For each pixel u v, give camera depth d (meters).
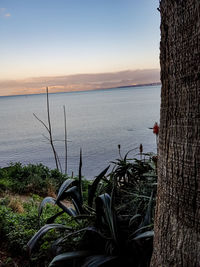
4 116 106.44
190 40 1.13
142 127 41.69
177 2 1.18
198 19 1.09
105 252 2.02
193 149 1.15
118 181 3.15
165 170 1.33
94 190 2.60
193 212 1.17
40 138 37.41
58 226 2.30
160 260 1.38
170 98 1.28
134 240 1.88
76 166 17.20
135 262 1.93
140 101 155.38
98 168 16.02
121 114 74.50
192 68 1.13
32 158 21.70
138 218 2.35
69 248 2.24
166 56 1.30
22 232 2.91
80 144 29.41
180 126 1.21
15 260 2.55
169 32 1.26
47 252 2.50
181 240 1.24
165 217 1.34
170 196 1.30
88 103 178.00
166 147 1.32
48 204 4.72
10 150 27.25
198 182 1.14
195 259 1.18
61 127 52.47
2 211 3.57
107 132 39.31
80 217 2.32
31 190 6.36
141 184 2.82
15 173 7.11
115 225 2.04
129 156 18.72
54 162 19.31
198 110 1.12
